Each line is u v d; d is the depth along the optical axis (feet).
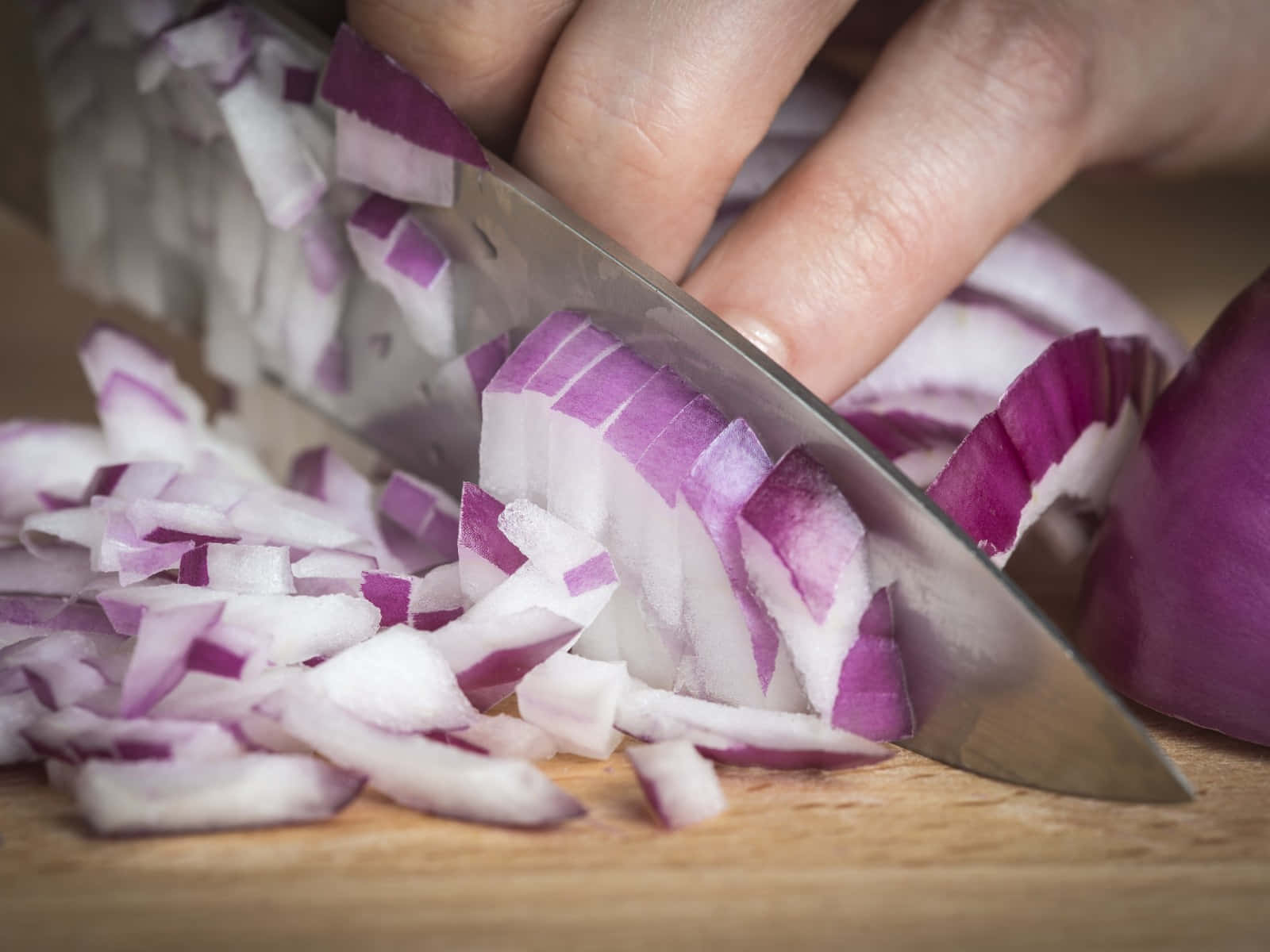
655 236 0.63
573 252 0.59
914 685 0.55
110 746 0.52
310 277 0.68
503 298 0.62
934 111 0.63
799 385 0.55
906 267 0.62
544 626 0.56
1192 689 0.58
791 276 0.61
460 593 0.59
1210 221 1.17
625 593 0.58
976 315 0.71
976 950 0.46
